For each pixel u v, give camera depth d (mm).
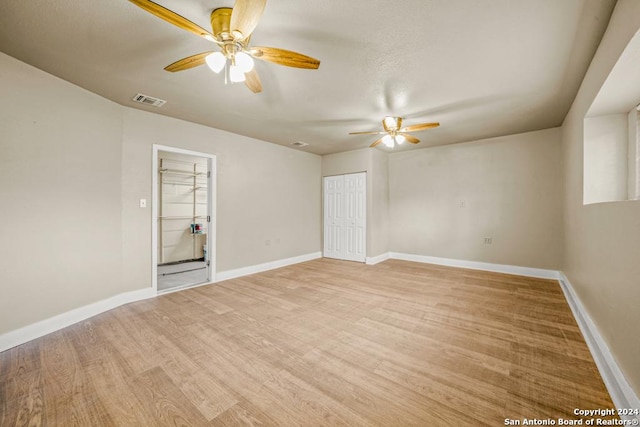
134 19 1738
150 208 3395
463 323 2572
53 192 2473
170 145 3564
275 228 5062
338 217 5848
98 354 2061
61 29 1831
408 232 5602
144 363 1942
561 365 1875
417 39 1937
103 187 2920
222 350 2119
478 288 3666
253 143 4668
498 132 4266
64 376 1791
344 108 3236
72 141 2623
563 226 3936
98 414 1463
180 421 1414
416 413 1458
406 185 5617
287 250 5305
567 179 3520
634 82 1872
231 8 1636
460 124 3846
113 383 1722
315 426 1377
